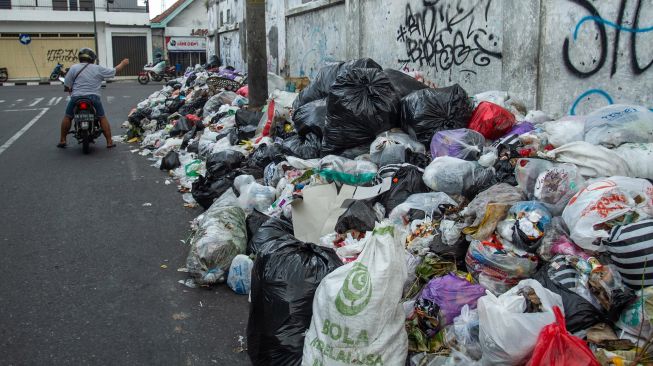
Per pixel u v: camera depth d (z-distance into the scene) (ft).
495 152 13.73
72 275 13.74
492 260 9.82
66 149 31.42
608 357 7.85
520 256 9.74
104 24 116.26
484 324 8.04
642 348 7.85
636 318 8.30
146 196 21.07
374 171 14.92
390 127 16.65
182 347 10.55
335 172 14.82
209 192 18.19
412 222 12.19
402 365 8.68
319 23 34.19
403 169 14.05
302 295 9.46
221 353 10.37
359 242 11.62
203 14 123.03
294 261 9.80
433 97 15.99
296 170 17.13
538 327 7.69
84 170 25.77
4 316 11.68
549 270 9.29
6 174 24.90
